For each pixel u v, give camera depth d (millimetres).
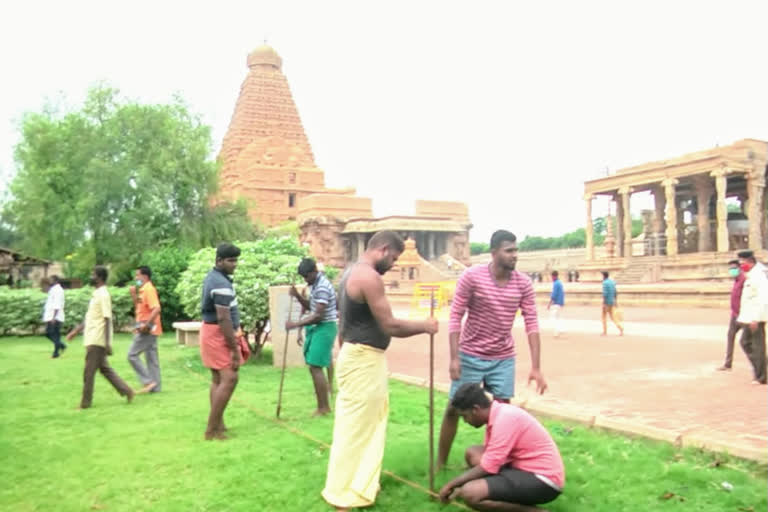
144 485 4613
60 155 30203
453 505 4164
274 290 11148
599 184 40875
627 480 4477
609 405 6840
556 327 15469
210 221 30906
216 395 5945
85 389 7484
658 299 25781
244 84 74500
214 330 5996
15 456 5363
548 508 4031
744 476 4449
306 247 13250
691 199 42219
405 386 8703
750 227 34656
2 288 20578
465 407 4008
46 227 30688
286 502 4258
